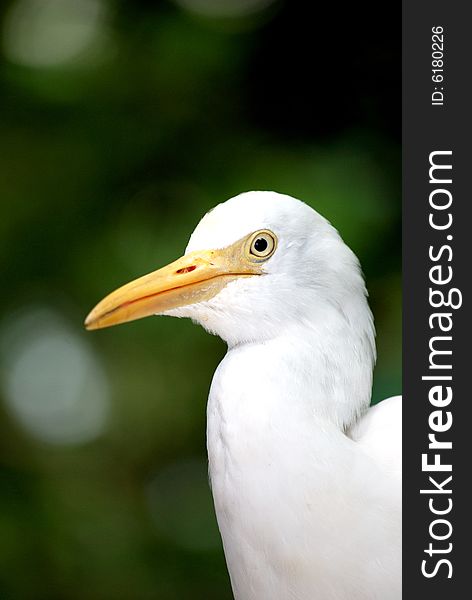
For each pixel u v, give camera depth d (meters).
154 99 10.89
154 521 10.99
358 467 5.45
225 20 10.74
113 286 10.48
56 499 11.04
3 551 10.48
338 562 5.43
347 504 5.40
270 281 5.83
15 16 11.25
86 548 10.68
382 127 10.38
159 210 10.57
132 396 11.34
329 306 5.83
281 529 5.44
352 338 5.85
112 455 11.48
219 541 10.80
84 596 10.47
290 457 5.43
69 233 10.85
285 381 5.60
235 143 10.60
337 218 9.48
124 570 10.55
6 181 11.04
